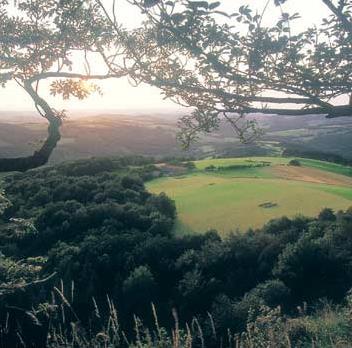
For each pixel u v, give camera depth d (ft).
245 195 212.43
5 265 38.47
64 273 124.26
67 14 18.80
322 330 23.22
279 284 99.60
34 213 180.45
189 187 249.14
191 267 136.56
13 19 20.49
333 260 110.32
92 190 221.66
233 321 87.76
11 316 42.27
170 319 118.01
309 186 224.53
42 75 20.52
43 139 24.41
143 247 145.79
